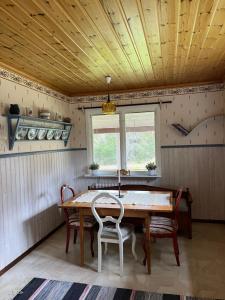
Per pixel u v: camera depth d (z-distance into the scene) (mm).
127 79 3719
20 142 3150
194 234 3654
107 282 2504
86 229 3066
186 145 4180
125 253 3133
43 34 2123
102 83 3908
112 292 2332
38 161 3562
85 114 4609
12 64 2895
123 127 4477
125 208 2668
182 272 2643
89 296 2281
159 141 4293
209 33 2186
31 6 1685
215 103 4023
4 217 2803
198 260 2887
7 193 2869
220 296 2236
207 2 1697
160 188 4090
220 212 4086
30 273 2721
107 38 2240
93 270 2746
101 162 4625
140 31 2117
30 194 3340
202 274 2596
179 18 1906
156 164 4336
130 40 2297
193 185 4180
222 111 3996
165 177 4289
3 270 2734
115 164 4559
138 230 3812
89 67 3068
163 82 4016
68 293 2336
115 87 4215
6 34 2107
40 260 3021
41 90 3699
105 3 1673
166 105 4238
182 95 4160
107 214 2801
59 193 4148
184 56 2777
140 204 2812
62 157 4297
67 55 2637
